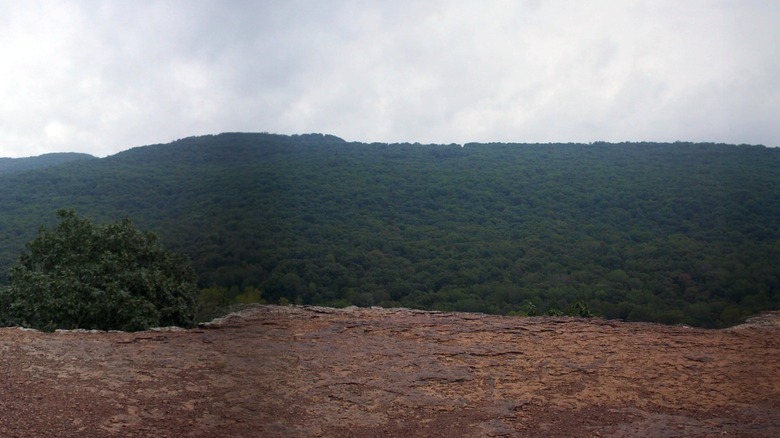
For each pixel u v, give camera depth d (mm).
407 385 6430
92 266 12914
